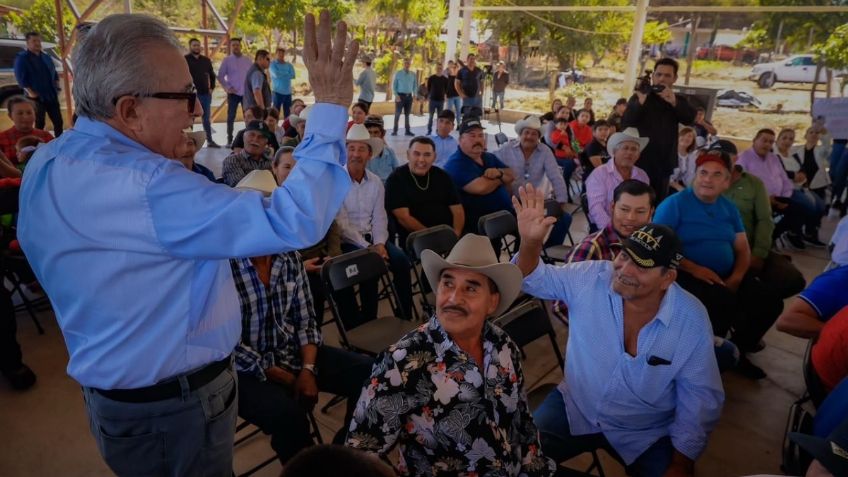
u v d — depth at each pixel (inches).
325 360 92.1
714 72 446.3
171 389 47.4
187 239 39.9
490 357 58.9
